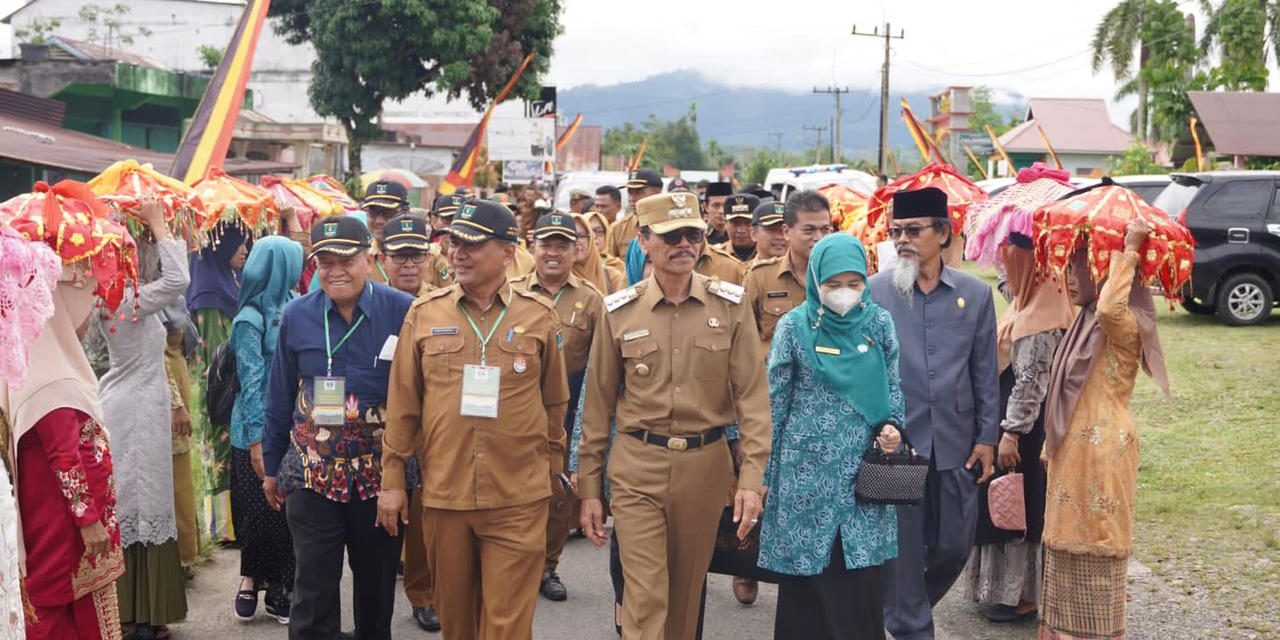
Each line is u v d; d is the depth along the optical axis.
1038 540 6.32
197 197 6.80
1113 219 5.13
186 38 43.38
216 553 7.85
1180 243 5.09
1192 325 16.97
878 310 5.25
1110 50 45.69
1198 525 7.94
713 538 5.23
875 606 5.24
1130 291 5.16
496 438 5.00
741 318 5.20
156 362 6.14
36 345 4.56
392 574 5.57
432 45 31.84
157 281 6.00
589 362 5.32
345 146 40.38
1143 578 6.99
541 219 6.92
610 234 10.32
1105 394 5.22
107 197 5.98
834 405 5.14
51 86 25.95
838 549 5.18
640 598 5.00
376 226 8.59
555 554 6.90
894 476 5.05
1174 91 36.34
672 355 5.14
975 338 5.82
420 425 5.17
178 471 6.59
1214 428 10.70
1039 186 6.38
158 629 6.21
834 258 5.06
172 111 29.53
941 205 5.78
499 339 5.03
